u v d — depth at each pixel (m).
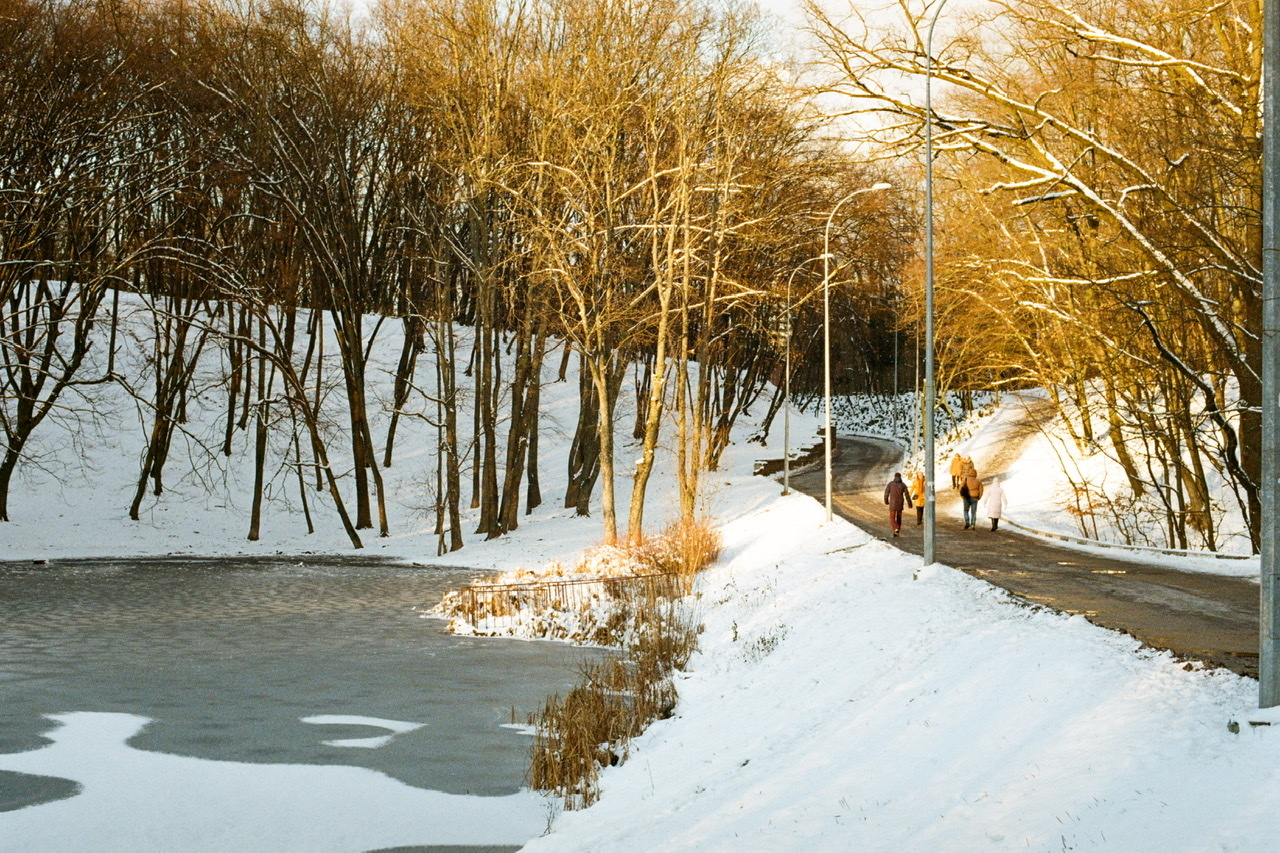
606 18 37.25
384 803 11.87
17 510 48.22
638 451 61.81
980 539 31.97
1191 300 24.97
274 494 53.78
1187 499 39.12
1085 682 10.33
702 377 39.44
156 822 11.05
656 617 23.11
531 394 52.19
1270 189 8.64
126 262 45.16
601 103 37.00
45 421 54.84
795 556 30.16
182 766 13.05
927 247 22.77
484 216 44.34
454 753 13.93
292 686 18.16
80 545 45.28
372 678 18.95
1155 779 7.51
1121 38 23.83
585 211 36.97
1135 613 15.05
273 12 49.38
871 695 12.70
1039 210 31.66
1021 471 51.09
